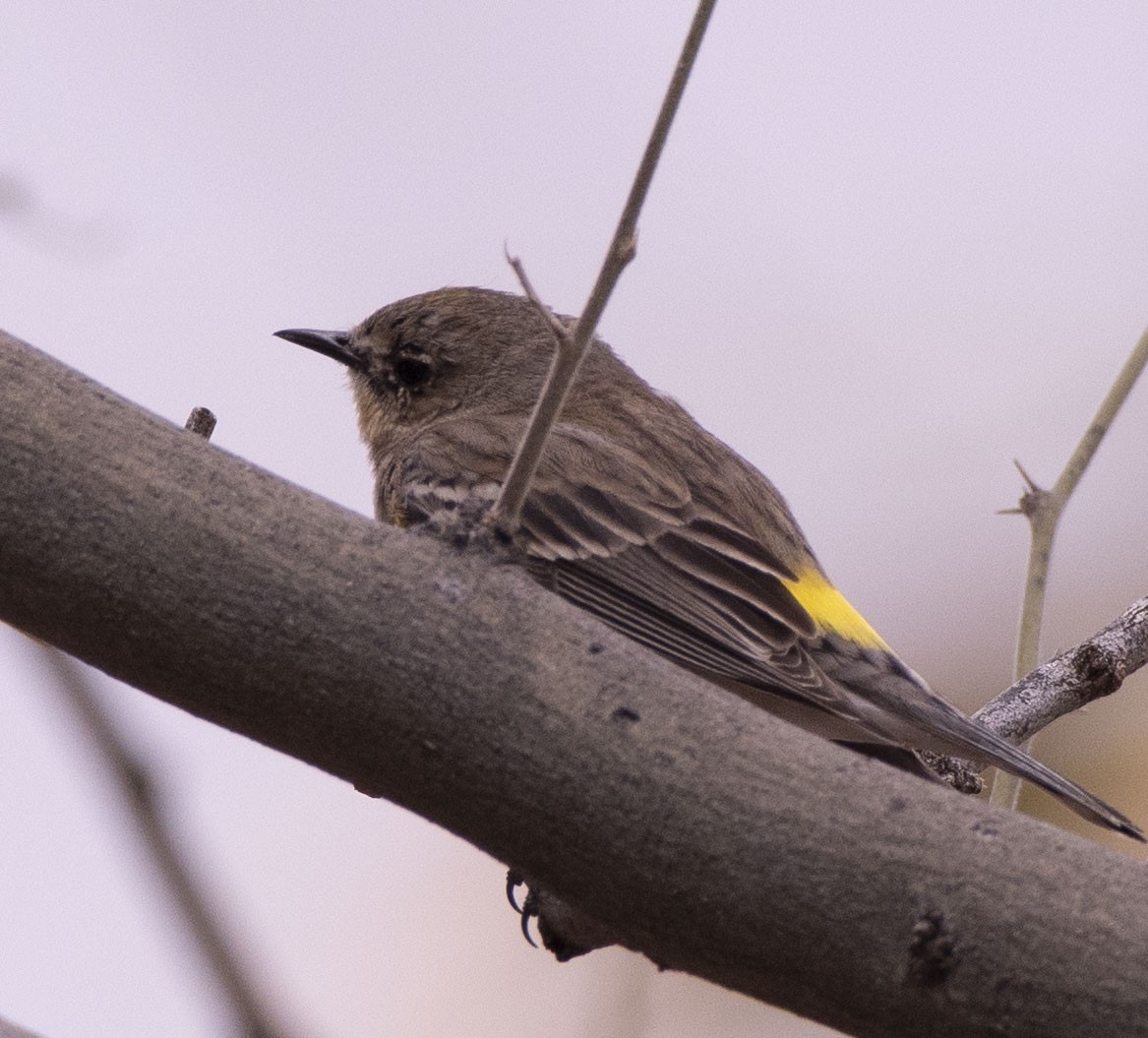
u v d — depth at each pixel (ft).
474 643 25.80
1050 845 24.08
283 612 25.95
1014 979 23.32
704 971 25.38
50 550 26.27
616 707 25.46
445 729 25.58
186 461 26.89
